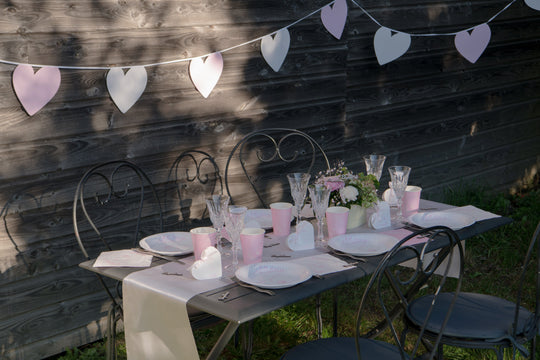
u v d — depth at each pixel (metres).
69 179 2.74
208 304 1.78
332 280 1.94
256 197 3.46
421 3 4.21
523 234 4.36
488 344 2.12
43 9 2.54
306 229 2.25
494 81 4.95
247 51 3.24
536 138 5.52
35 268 2.71
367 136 4.09
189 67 3.03
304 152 3.65
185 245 2.32
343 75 3.75
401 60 4.18
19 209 2.62
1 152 2.53
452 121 4.70
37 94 2.54
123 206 2.94
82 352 2.88
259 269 2.01
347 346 2.07
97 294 2.95
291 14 3.39
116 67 2.76
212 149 3.21
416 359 2.30
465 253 3.99
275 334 3.04
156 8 2.87
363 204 2.45
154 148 2.98
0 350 2.66
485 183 5.16
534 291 3.55
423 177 4.61
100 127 2.79
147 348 2.00
